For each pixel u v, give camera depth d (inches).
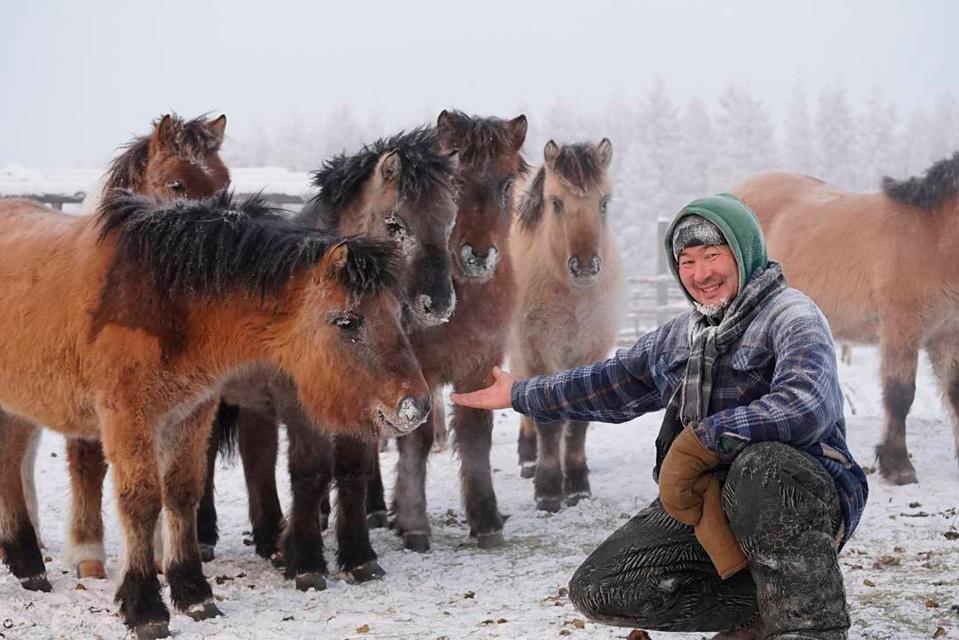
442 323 267.3
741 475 119.0
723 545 122.0
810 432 118.2
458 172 267.7
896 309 344.2
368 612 207.8
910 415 451.2
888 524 269.0
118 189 209.8
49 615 200.8
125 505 191.9
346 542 243.4
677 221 130.6
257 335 197.3
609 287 348.2
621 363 143.7
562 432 325.4
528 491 349.1
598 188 330.6
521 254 348.2
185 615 204.5
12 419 221.5
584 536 283.3
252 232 196.9
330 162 266.5
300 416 232.5
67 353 196.4
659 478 126.4
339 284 188.9
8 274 210.1
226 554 272.1
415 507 275.6
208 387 199.9
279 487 357.1
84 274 198.1
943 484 326.6
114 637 190.5
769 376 126.6
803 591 117.4
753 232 128.1
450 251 273.1
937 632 166.9
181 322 193.3
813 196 407.2
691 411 129.3
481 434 279.3
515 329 345.4
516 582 231.1
